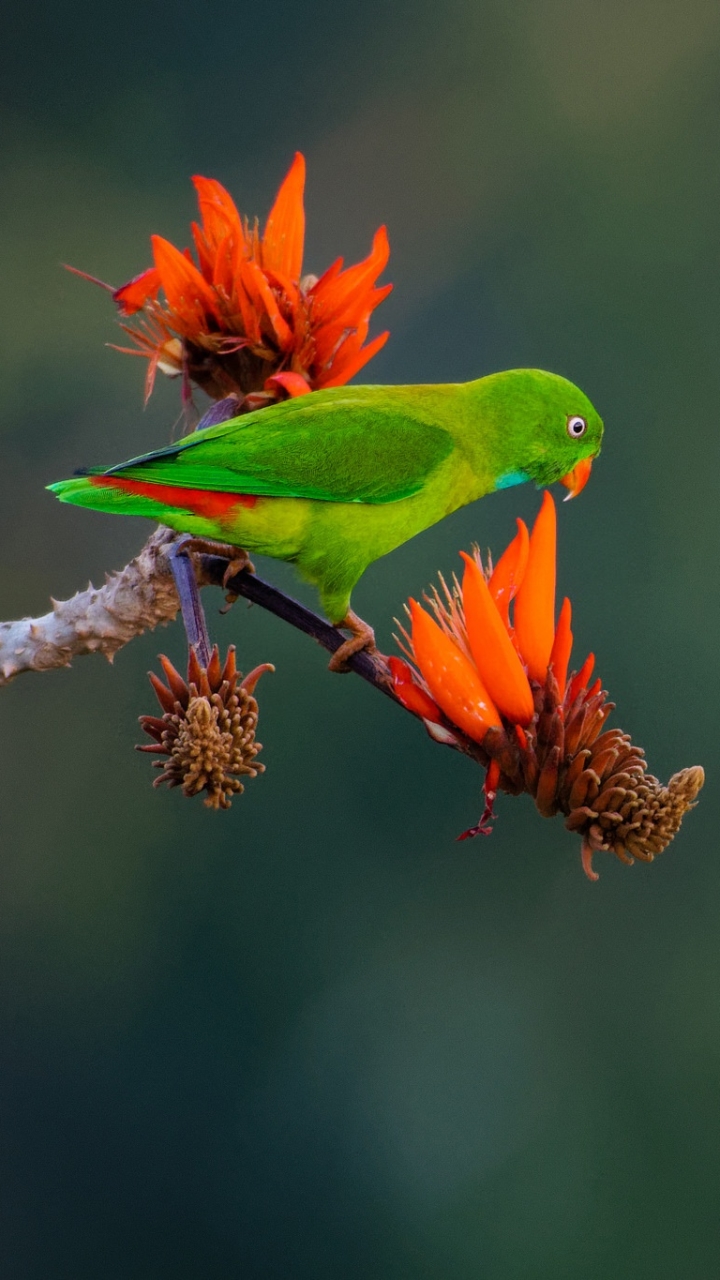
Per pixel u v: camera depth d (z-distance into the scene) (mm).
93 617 3047
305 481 3062
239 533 3062
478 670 2988
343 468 3066
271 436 3061
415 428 3084
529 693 2986
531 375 3104
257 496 3059
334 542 3072
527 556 2992
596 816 2982
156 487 3051
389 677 3008
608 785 2982
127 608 3043
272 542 3066
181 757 2977
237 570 3031
